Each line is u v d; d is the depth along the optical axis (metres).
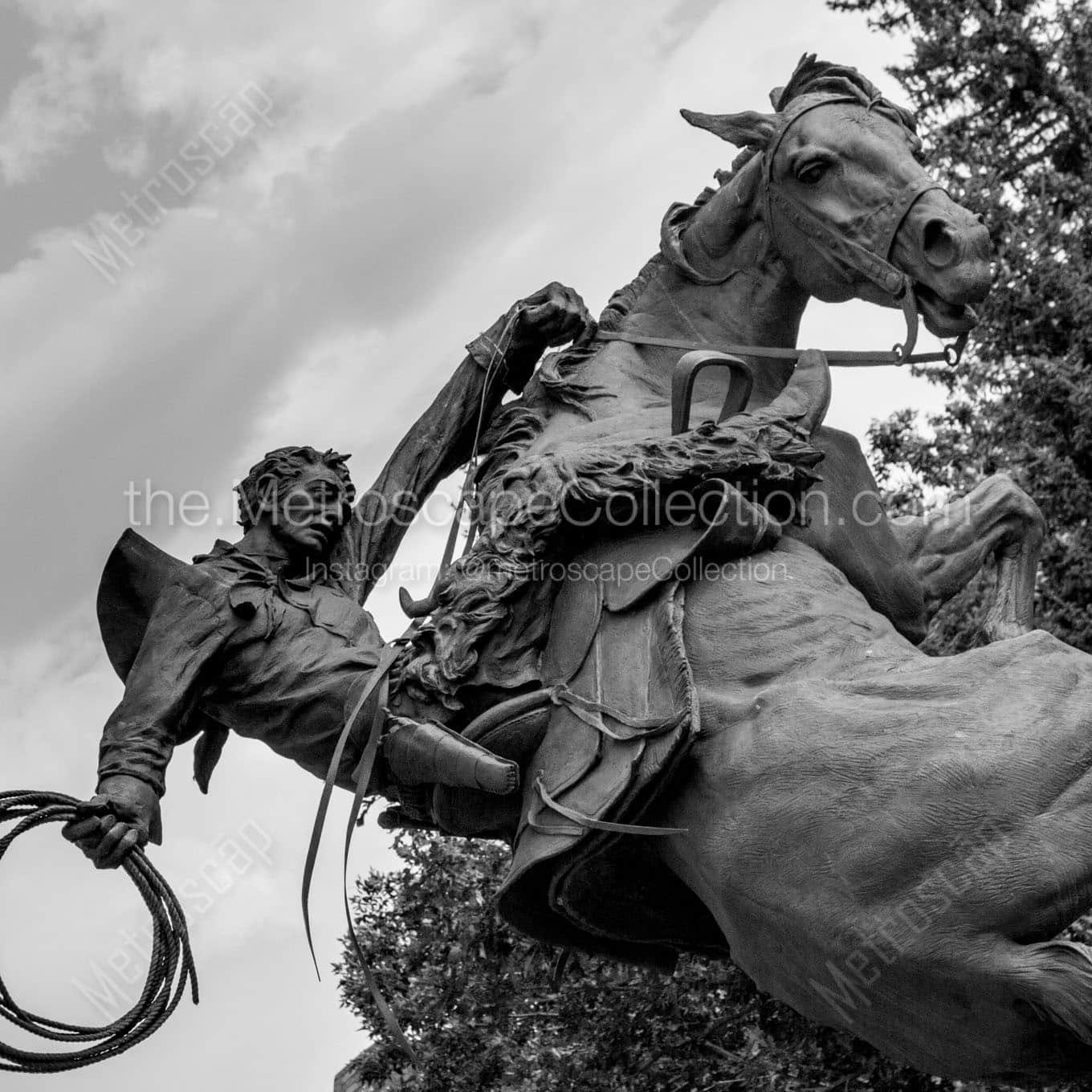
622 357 6.48
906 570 6.11
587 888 5.68
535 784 5.53
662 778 5.27
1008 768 4.83
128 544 6.19
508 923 5.80
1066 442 12.78
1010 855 4.75
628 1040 10.55
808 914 4.96
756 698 5.26
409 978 11.55
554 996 10.80
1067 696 4.98
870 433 13.31
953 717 4.98
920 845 4.82
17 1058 5.61
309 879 5.82
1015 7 15.21
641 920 5.84
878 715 5.06
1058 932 4.78
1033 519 6.46
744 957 5.26
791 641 5.39
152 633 6.08
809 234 6.14
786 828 5.02
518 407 6.55
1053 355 13.26
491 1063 11.10
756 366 6.38
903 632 6.14
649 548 5.75
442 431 6.69
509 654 5.77
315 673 6.00
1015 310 13.11
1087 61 14.78
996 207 13.39
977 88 14.99
